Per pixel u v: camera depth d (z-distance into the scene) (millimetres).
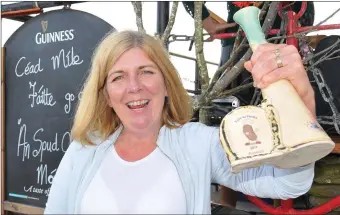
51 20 2178
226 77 1550
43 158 2234
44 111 2223
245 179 952
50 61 2191
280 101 731
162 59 1017
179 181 964
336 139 1686
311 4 1953
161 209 934
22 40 2285
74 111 2105
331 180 1646
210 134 1012
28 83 2271
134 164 1002
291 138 703
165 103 1108
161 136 1019
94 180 1013
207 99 1620
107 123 1110
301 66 749
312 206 1795
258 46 780
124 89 974
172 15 1688
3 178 2338
